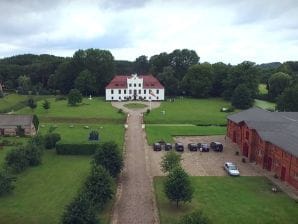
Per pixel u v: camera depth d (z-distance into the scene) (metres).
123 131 104.38
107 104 153.38
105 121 119.94
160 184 63.56
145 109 140.88
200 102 165.38
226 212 52.59
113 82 174.00
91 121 119.94
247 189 62.31
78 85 177.88
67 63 189.12
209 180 66.44
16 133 96.56
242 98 149.12
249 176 69.50
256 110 96.44
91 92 182.88
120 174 68.75
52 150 85.06
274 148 71.19
